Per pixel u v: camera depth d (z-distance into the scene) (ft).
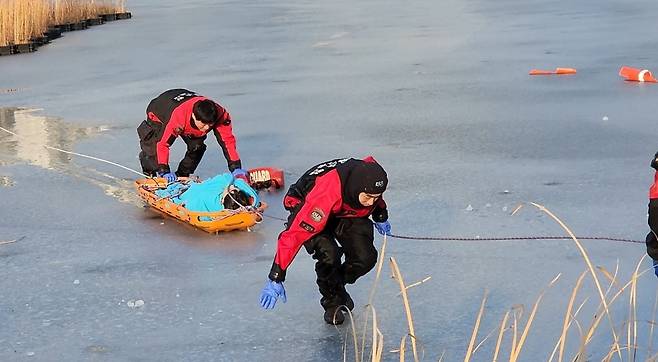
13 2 68.80
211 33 79.05
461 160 31.86
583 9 91.45
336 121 39.70
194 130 26.35
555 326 17.62
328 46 67.46
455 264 21.30
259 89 48.88
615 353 16.29
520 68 54.03
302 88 48.83
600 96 43.93
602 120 38.11
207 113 25.77
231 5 112.27
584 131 36.04
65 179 30.73
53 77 55.77
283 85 50.06
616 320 17.76
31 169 32.30
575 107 41.32
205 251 22.72
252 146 35.22
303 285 20.31
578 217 24.58
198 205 24.20
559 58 57.62
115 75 55.88
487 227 24.06
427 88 47.91
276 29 81.10
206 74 55.16
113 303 19.51
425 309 18.74
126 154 34.45
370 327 17.98
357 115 40.93
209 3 117.19
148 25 88.48
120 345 17.44
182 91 27.37
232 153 26.63
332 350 17.01
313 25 83.76
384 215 18.61
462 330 17.66
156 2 122.31
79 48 70.64
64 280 20.94
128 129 39.29
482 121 38.75
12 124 41.11
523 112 40.52
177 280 20.76
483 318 18.16
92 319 18.69
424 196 27.30
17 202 27.86
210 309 19.06
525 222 24.32
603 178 28.68
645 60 55.11
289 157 33.22
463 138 35.50
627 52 59.06
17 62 63.31
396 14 93.20
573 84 47.85
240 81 51.96
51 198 28.30
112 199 28.02
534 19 83.35
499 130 36.78
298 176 30.40
